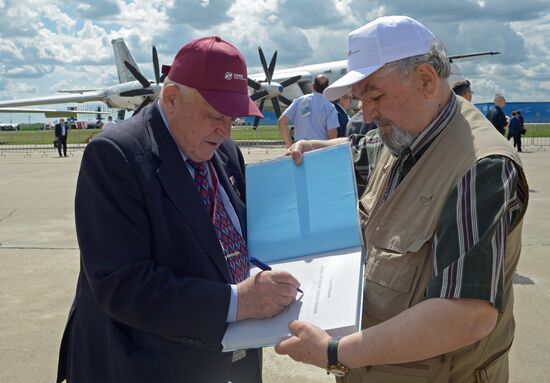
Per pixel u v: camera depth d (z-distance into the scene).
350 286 1.49
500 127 12.40
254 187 1.94
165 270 1.57
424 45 1.51
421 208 1.52
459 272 1.28
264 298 1.48
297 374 3.35
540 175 12.80
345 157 1.85
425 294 1.51
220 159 1.97
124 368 1.61
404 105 1.53
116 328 1.66
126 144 1.58
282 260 1.73
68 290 4.79
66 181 13.36
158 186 1.60
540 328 3.78
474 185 1.34
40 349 3.61
